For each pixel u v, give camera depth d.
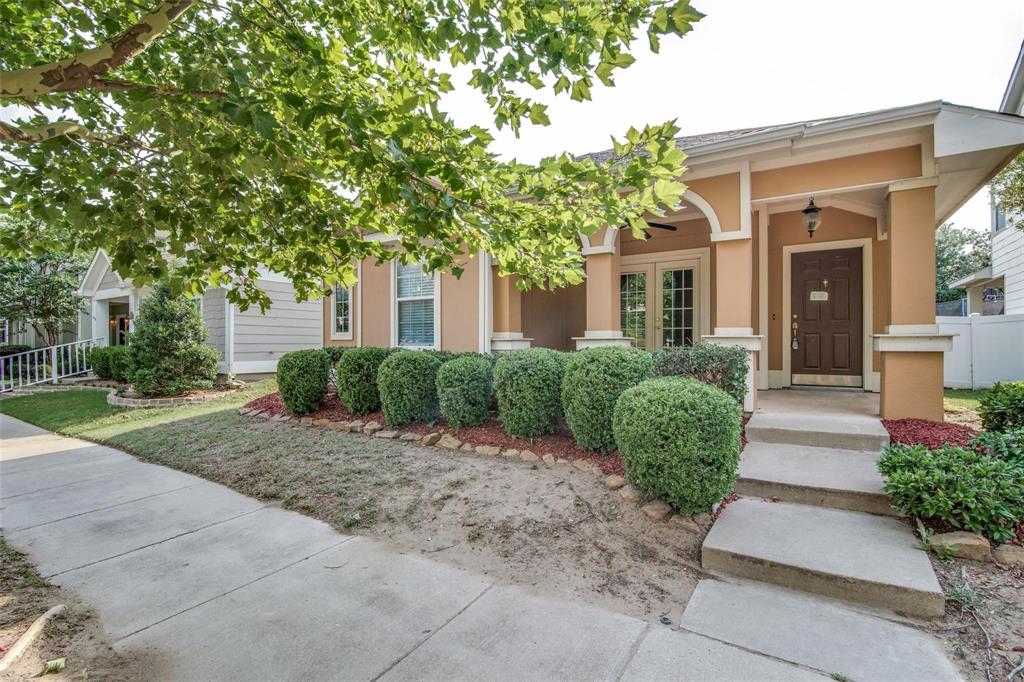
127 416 8.68
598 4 2.37
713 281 8.62
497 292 8.30
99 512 4.24
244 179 2.95
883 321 7.27
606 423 4.57
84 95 3.13
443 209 2.58
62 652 2.33
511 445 5.22
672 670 2.13
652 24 2.28
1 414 10.00
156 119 2.53
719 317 6.09
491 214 2.91
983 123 4.71
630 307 9.48
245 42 3.22
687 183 6.29
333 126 2.48
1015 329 8.66
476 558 3.26
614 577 2.96
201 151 2.71
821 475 3.93
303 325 13.73
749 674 2.10
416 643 2.36
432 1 2.72
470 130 2.75
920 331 5.11
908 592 2.51
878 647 2.27
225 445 6.16
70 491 4.82
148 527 3.90
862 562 2.79
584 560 3.14
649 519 3.52
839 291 7.61
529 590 2.86
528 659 2.23
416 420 6.30
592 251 7.12
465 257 8.35
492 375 5.99
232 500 4.50
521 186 2.89
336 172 3.55
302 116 2.32
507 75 2.69
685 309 8.91
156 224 3.02
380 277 9.63
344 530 3.78
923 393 5.11
